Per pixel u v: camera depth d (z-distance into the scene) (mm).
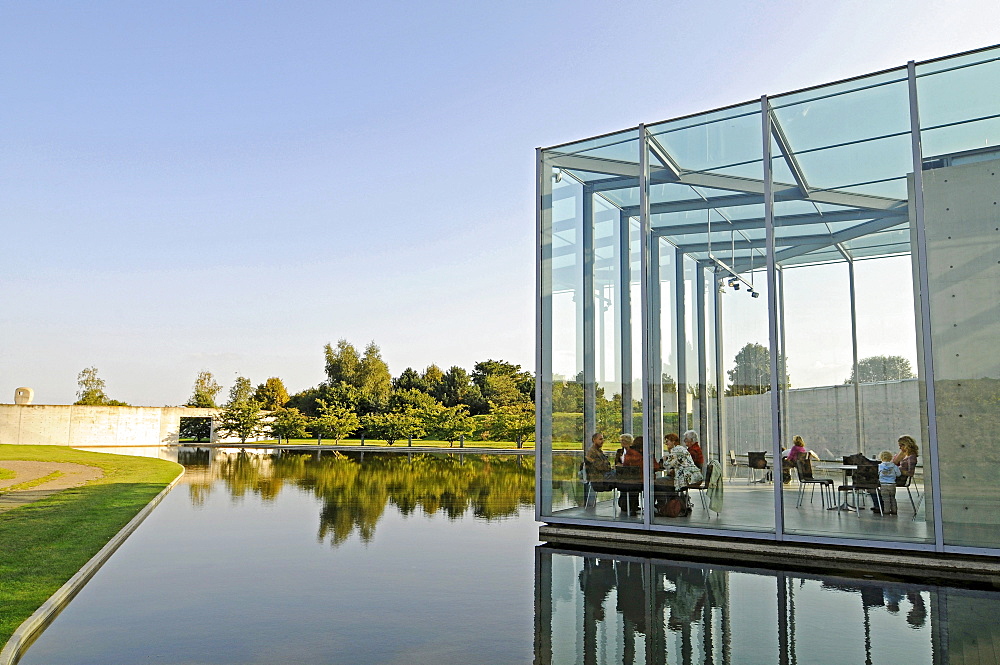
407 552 8359
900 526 7855
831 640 4762
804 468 8625
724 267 9438
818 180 8852
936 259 7938
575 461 9992
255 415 45500
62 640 4887
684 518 9086
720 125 9547
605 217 10328
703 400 9391
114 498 13312
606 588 6445
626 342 9914
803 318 9109
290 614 5574
